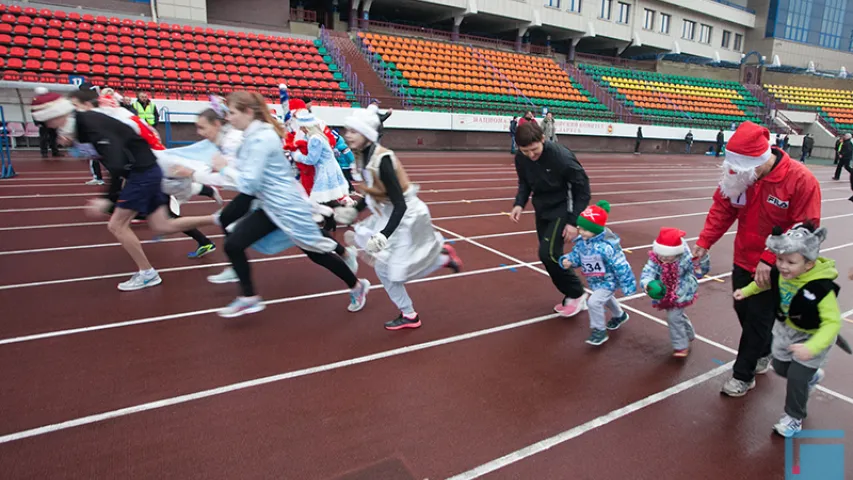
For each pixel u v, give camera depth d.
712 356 4.11
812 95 40.56
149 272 5.05
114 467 2.60
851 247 8.37
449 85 24.73
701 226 9.37
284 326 4.32
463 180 13.66
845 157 18.73
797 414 3.00
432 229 4.20
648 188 14.45
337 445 2.83
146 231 7.13
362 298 4.69
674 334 3.95
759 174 3.08
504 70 28.77
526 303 5.08
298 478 2.57
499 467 2.72
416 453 2.80
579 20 34.03
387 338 4.18
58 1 19.48
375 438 2.91
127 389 3.29
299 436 2.90
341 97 20.59
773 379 3.81
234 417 3.05
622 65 38.75
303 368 3.64
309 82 20.92
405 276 4.03
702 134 31.09
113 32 18.94
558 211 4.35
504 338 4.28
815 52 45.59
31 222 7.28
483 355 3.96
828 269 2.85
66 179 10.73
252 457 2.71
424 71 25.25
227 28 22.62
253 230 4.12
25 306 4.49
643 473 2.72
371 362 3.77
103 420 2.97
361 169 3.94
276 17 25.05
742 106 36.28
